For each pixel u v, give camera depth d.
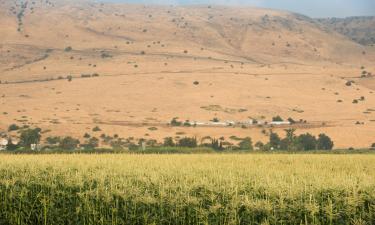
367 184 33.31
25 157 58.72
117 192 33.34
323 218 30.27
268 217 29.66
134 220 32.84
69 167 44.09
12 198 36.75
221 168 47.22
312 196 31.47
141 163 52.41
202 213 30.64
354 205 30.22
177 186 33.75
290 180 37.41
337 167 54.78
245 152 109.88
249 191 33.41
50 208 35.41
